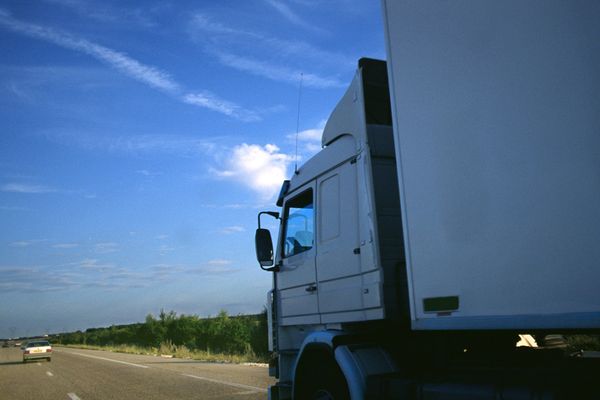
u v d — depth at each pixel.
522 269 2.82
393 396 3.91
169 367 21.09
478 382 3.42
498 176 3.00
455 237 3.30
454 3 3.40
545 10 2.76
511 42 2.96
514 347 4.14
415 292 3.62
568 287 2.56
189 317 49.50
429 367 4.14
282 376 5.96
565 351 4.14
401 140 3.85
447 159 3.40
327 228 5.36
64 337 130.75
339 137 5.34
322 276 5.32
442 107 3.47
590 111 2.51
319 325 5.38
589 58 2.53
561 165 2.63
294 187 6.12
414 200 3.69
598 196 2.46
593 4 2.52
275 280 6.27
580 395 2.91
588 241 2.49
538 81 2.78
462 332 3.85
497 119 3.03
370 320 4.60
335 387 4.66
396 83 3.92
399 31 3.91
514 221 2.88
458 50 3.35
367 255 4.66
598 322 2.43
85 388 14.80
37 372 23.08
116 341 71.00
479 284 3.10
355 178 4.99
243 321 37.66
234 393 11.58
